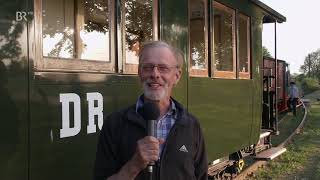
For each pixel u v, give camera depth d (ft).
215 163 23.91
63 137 11.71
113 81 13.70
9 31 10.35
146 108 8.14
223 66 22.50
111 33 13.88
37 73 11.03
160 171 8.41
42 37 11.32
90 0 13.37
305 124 65.46
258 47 27.84
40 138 11.03
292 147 42.50
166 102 8.81
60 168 11.60
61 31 12.37
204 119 20.25
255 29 27.32
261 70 28.48
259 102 28.14
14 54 10.45
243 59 25.50
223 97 22.36
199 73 19.83
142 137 8.36
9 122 10.27
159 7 16.56
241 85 24.84
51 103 11.37
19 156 10.48
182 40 18.26
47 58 11.44
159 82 8.50
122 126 8.53
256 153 30.30
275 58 34.45
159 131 8.68
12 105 10.34
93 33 13.34
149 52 8.52
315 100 150.61
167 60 8.52
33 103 10.87
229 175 26.94
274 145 41.98
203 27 20.29
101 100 13.15
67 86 11.91
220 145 22.09
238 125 24.50
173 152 8.54
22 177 10.55
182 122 8.66
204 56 20.38
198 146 9.12
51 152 11.33
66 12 12.67
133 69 14.75
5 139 10.16
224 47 22.62
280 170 32.19
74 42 12.75
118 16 14.10
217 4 21.66
